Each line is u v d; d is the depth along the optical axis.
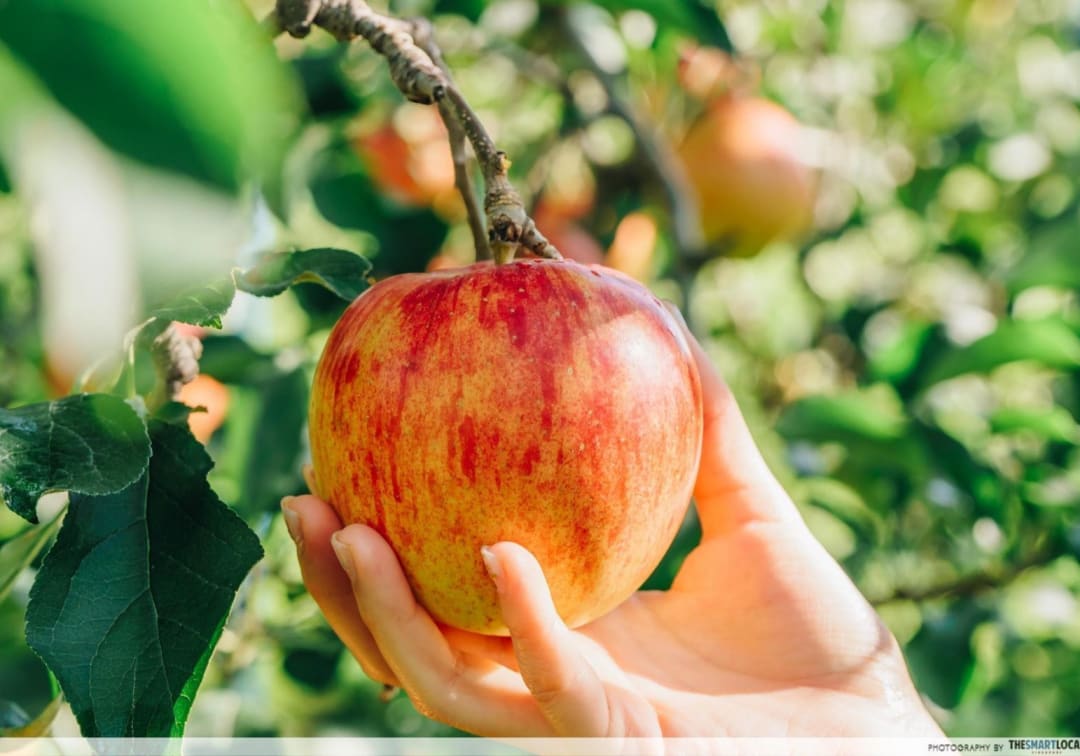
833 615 0.36
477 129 0.29
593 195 0.62
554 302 0.28
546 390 0.27
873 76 0.80
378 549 0.28
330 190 0.54
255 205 0.34
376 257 0.54
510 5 0.57
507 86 0.64
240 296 0.46
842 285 0.89
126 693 0.26
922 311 0.73
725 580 0.37
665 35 0.63
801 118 0.77
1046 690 0.58
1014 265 0.56
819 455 0.54
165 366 0.31
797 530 0.37
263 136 0.12
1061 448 0.54
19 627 0.43
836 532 0.69
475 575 0.28
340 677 0.56
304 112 0.50
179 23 0.11
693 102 0.68
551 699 0.29
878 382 0.55
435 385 0.27
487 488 0.27
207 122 0.11
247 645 0.49
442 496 0.28
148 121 0.11
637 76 0.66
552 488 0.27
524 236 0.29
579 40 0.57
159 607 0.27
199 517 0.27
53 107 0.11
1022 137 0.77
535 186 0.58
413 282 0.29
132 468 0.25
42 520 0.41
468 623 0.30
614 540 0.29
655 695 0.34
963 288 0.73
